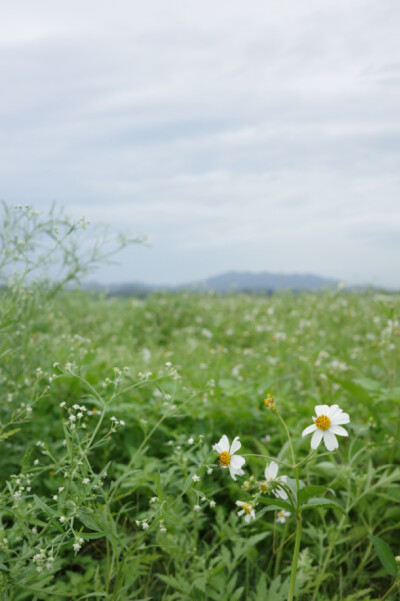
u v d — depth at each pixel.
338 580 2.75
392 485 2.80
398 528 3.00
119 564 2.15
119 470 3.23
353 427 3.37
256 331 8.16
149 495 2.99
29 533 2.05
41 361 3.49
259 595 2.40
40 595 1.97
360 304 9.40
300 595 2.62
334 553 2.82
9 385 3.42
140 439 3.51
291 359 5.61
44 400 3.62
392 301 8.12
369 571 2.84
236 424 3.70
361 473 2.90
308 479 2.99
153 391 3.83
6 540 1.95
